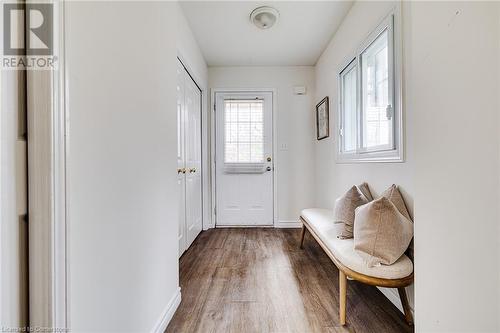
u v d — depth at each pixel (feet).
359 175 7.08
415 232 3.24
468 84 2.61
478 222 2.58
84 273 2.55
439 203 2.91
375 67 6.51
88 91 2.65
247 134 11.91
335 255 5.12
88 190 2.62
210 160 11.92
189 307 5.24
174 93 5.48
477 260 2.60
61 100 2.24
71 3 2.40
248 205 12.05
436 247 2.95
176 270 5.32
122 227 3.27
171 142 5.22
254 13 7.67
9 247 2.05
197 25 8.42
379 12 5.90
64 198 2.25
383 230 4.39
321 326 4.62
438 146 2.91
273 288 6.04
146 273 3.94
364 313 5.02
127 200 3.41
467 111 2.63
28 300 2.15
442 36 2.81
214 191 11.98
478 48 2.53
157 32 4.57
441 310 2.91
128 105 3.49
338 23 8.38
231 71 11.87
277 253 8.48
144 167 3.96
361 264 4.42
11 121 2.05
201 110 11.34
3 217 2.01
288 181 11.97
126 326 3.33
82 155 2.54
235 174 12.00
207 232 11.18
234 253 8.50
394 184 5.27
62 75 2.25
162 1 4.81
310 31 8.86
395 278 4.26
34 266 2.15
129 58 3.54
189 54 8.48
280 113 11.92
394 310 5.13
